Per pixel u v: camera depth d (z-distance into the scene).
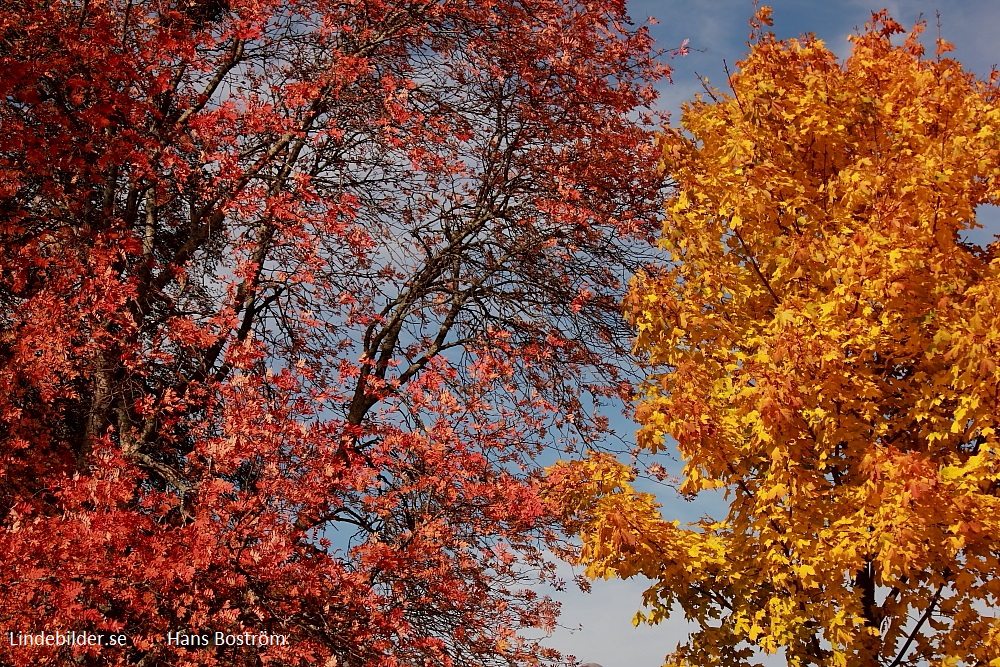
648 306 8.00
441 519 7.93
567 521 8.85
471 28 10.84
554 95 10.98
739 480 7.33
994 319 6.18
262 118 8.80
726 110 8.95
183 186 9.16
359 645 7.32
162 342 8.35
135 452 8.27
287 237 9.07
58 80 8.27
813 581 6.62
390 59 11.13
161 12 8.96
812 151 8.24
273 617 7.05
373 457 7.97
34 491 7.45
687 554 7.25
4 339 7.37
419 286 10.88
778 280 7.84
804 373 6.60
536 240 11.05
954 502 6.00
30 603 6.09
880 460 6.11
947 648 6.57
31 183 8.55
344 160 10.79
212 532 6.53
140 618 6.67
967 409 6.32
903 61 8.66
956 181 7.14
